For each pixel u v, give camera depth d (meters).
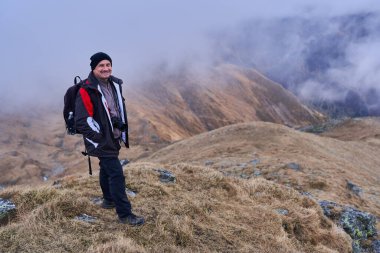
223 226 9.08
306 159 44.16
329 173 38.41
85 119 7.28
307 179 32.91
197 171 12.57
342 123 132.38
